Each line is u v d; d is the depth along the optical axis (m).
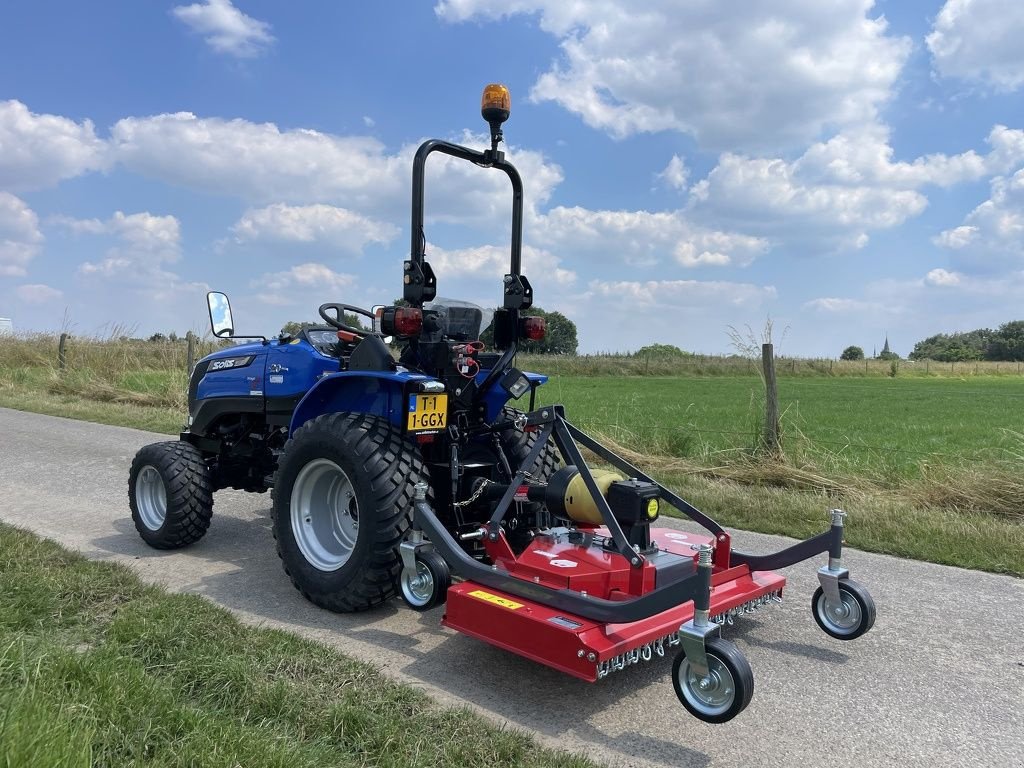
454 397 4.16
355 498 3.90
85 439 9.88
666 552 3.66
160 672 2.96
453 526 4.20
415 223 3.89
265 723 2.59
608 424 10.75
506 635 3.09
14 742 2.00
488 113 4.12
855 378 41.25
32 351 18.84
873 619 3.56
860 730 2.86
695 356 37.09
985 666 3.46
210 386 5.38
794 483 7.22
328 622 3.86
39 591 3.79
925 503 6.46
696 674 2.73
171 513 4.96
